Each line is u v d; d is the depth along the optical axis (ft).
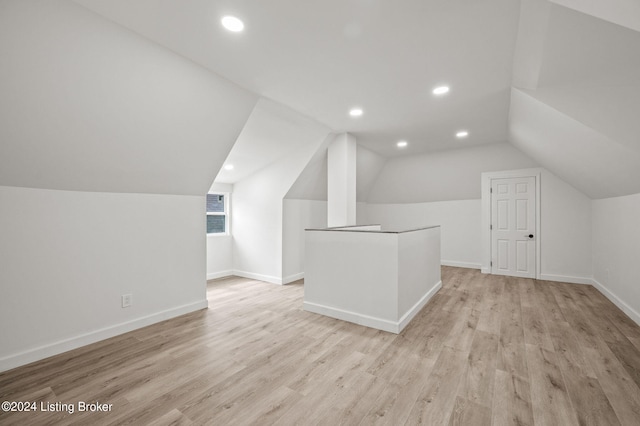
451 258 20.12
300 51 7.22
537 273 16.19
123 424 5.13
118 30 6.23
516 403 5.71
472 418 5.30
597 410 5.49
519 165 16.43
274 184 15.98
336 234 10.47
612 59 6.48
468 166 17.92
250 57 7.50
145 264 9.79
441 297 12.84
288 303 12.27
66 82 6.28
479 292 13.62
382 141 15.96
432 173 19.31
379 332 9.16
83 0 5.38
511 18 5.89
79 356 7.63
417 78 8.65
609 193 11.82
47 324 7.64
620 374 6.68
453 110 11.27
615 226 11.74
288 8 5.65
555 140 10.32
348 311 10.18
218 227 17.69
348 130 13.97
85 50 6.12
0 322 6.91
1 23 5.10
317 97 10.06
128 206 9.34
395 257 9.12
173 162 9.62
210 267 16.85
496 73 8.28
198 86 8.30
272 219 16.10
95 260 8.57
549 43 6.03
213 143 10.09
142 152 8.63
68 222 8.02
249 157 15.15
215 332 9.21
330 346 8.20
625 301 10.82
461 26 6.20
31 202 7.38
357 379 6.56
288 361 7.36
